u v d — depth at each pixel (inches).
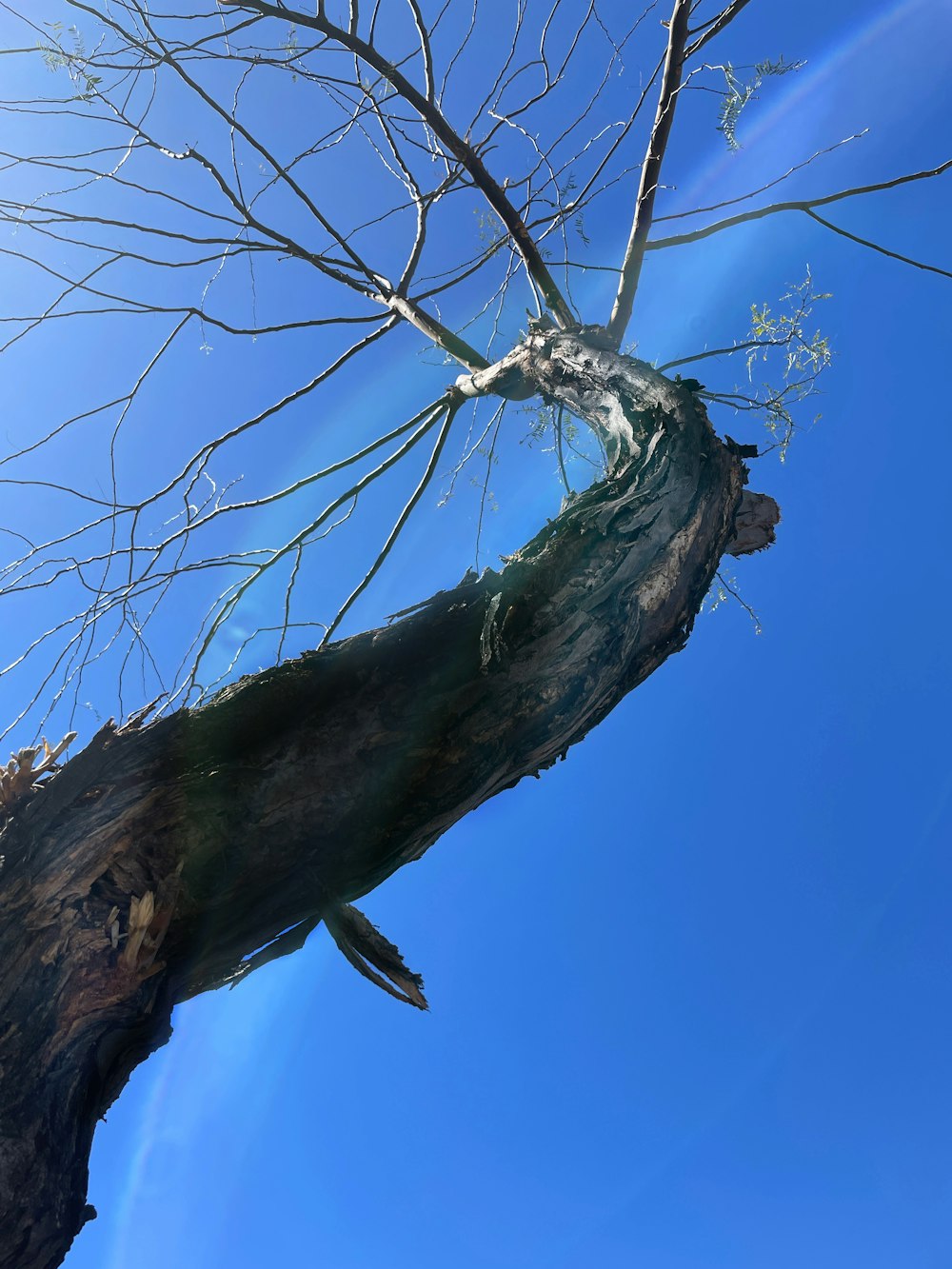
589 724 62.9
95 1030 45.8
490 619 54.2
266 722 50.3
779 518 84.1
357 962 53.4
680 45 92.0
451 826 56.5
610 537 60.6
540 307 106.3
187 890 47.3
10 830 45.9
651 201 97.0
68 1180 43.8
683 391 74.3
